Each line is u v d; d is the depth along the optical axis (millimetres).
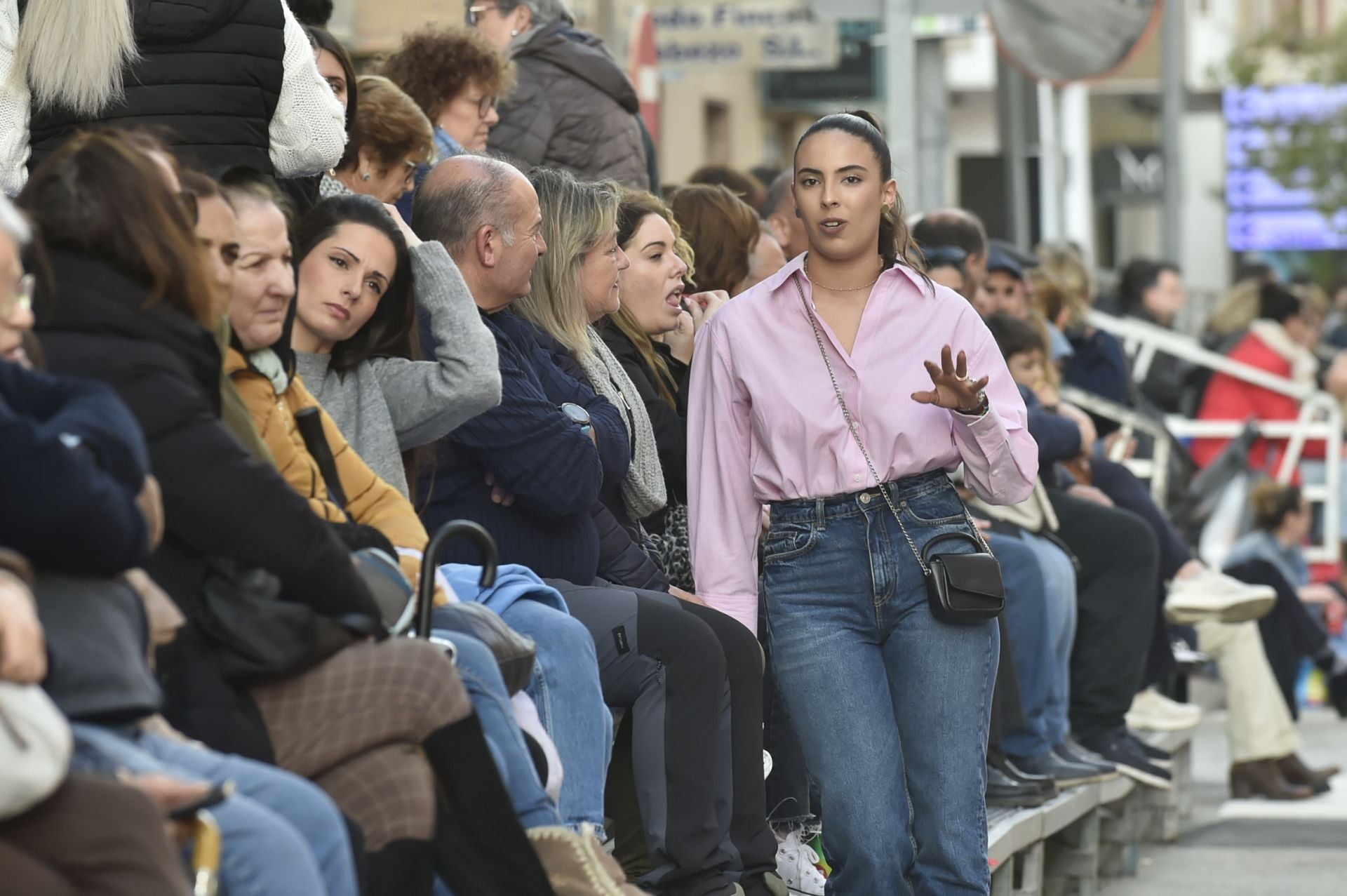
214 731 9891
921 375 13719
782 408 13758
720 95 61469
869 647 13758
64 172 9930
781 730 16797
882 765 13586
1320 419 39312
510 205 14586
